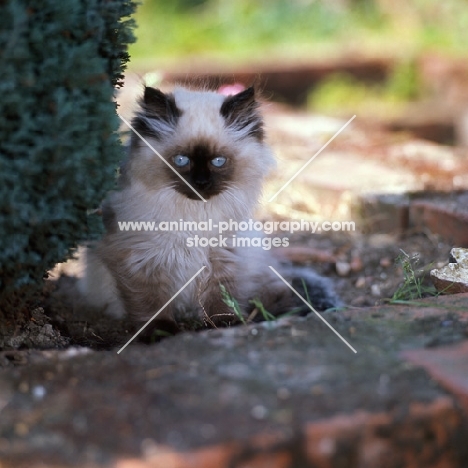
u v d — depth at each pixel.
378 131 1.91
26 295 0.97
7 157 0.89
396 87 2.55
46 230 0.93
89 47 0.91
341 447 0.82
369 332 0.93
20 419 0.84
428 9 3.05
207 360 0.90
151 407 0.84
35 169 0.89
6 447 0.82
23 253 0.92
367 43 2.90
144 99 1.08
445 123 2.19
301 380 0.87
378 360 0.89
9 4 0.87
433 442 0.84
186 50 2.84
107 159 0.94
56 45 0.90
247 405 0.84
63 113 0.89
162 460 0.80
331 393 0.85
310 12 3.16
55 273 1.21
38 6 0.89
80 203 0.93
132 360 0.91
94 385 0.87
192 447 0.81
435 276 1.08
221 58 2.56
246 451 0.81
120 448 0.81
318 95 2.47
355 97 2.50
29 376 0.89
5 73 0.88
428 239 1.25
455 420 0.84
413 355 0.89
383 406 0.84
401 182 1.37
